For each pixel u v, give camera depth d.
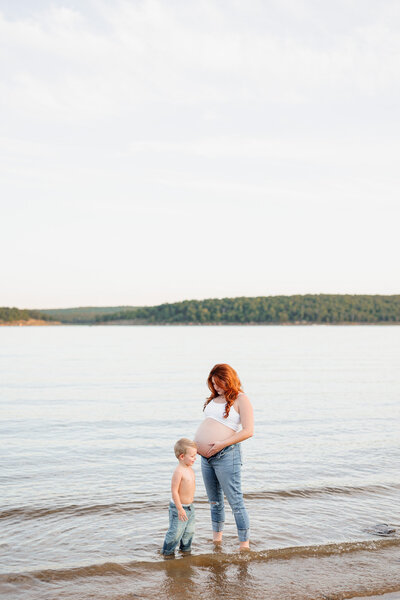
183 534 5.61
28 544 5.78
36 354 53.91
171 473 8.87
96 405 18.19
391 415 15.63
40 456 10.17
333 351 59.38
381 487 8.01
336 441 11.59
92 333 141.88
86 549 5.68
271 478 8.48
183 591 4.79
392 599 4.75
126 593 4.73
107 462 9.68
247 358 47.81
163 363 41.66
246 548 5.62
